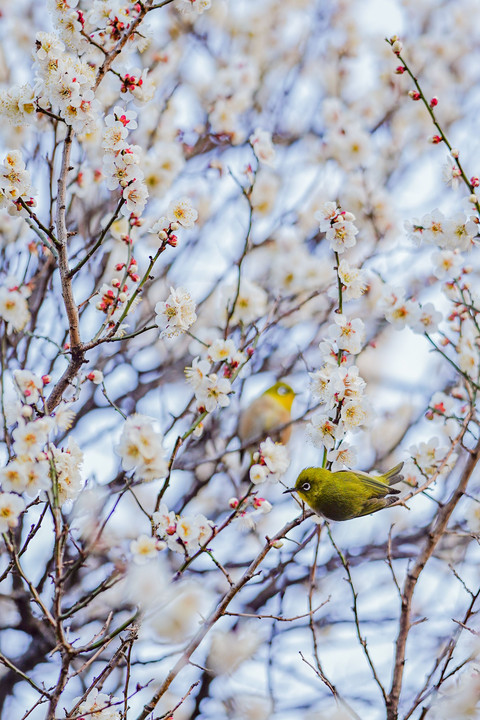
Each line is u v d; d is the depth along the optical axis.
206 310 13.12
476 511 9.57
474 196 8.55
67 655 6.29
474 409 8.73
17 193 7.43
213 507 13.09
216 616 7.14
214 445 13.17
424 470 8.94
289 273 14.03
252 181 11.38
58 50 7.70
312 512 7.88
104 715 7.09
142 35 8.31
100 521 10.30
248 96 14.11
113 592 10.79
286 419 13.43
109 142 7.60
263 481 7.34
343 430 8.04
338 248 8.38
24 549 6.74
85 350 7.51
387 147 16.25
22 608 10.91
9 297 8.77
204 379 7.82
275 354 13.77
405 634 7.27
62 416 6.87
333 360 8.27
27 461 6.50
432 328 8.42
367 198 14.60
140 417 6.74
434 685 7.49
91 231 11.93
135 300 7.96
